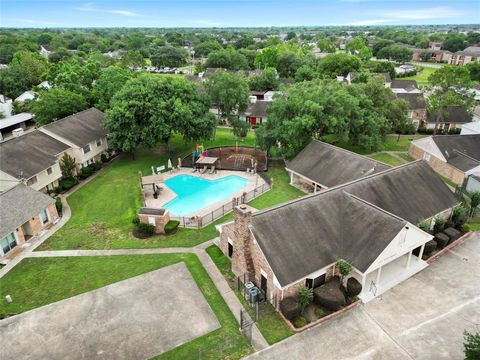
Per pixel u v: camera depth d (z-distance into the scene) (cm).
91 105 6788
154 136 5031
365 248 2555
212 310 2522
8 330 2372
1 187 3978
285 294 2464
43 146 4528
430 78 6700
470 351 1820
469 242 3306
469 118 7112
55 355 2195
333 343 2244
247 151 5872
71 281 2831
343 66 11812
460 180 4575
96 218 3812
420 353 2172
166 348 2233
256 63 13975
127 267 2989
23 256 3159
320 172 4131
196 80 10712
